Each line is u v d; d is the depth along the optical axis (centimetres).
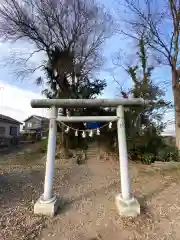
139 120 1302
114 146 1460
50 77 1567
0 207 514
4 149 1942
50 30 1528
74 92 1548
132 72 1441
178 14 1106
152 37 1173
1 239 378
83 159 1323
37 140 2636
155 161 1131
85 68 1695
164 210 513
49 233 412
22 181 770
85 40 1650
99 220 466
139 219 464
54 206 492
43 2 1463
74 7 1569
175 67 1164
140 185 738
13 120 2677
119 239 393
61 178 850
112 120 537
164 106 1292
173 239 390
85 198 607
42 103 522
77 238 397
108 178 862
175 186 719
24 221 449
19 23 1420
